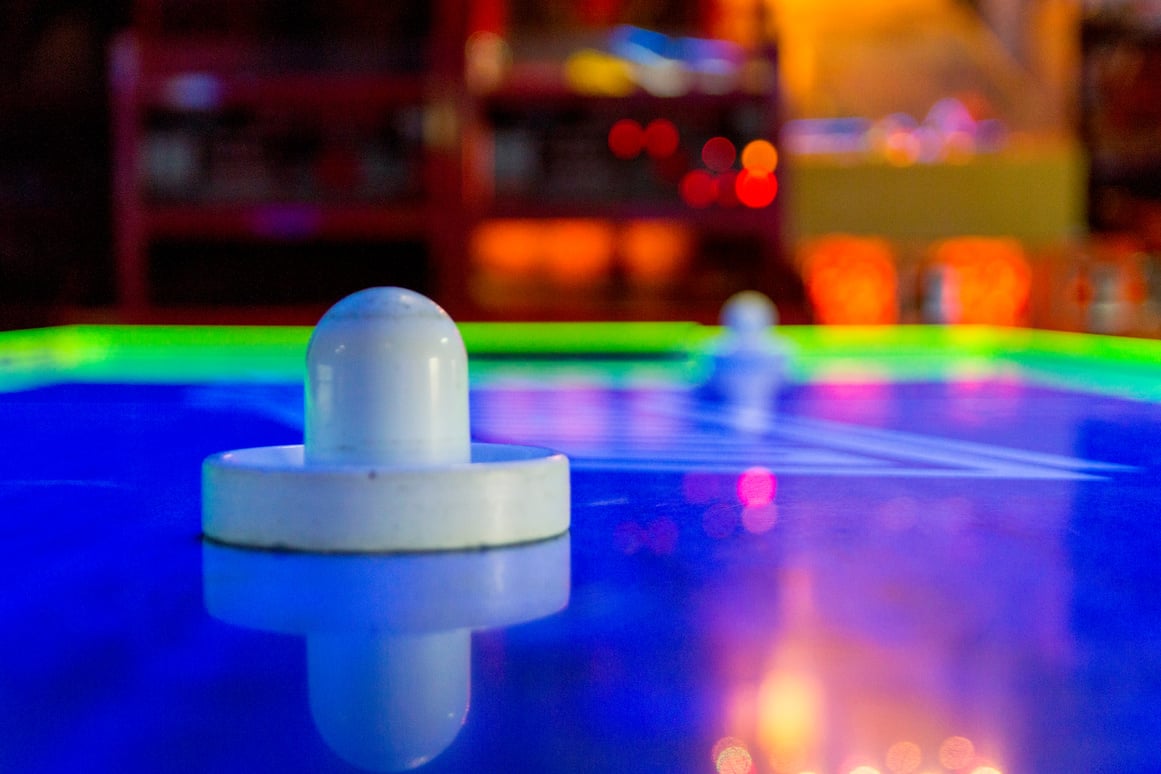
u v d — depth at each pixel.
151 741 0.51
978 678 0.62
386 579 0.86
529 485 1.01
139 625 0.72
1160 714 0.56
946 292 5.68
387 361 1.00
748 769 0.49
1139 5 5.90
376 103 5.07
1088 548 1.00
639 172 5.14
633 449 1.77
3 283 5.52
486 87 5.05
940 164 5.64
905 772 0.48
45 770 0.48
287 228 5.04
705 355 3.01
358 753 0.50
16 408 2.43
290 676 0.61
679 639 0.69
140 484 1.38
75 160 5.68
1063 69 6.07
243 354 4.49
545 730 0.53
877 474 1.50
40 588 0.83
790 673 0.63
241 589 0.82
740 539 1.04
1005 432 2.02
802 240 5.70
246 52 4.97
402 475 0.96
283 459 1.11
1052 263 5.68
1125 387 3.10
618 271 5.47
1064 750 0.51
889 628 0.72
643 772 0.48
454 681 0.61
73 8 5.66
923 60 6.32
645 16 5.85
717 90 5.04
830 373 3.67
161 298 5.23
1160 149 5.88
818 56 6.35
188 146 5.01
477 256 5.41
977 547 1.00
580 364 4.42
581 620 0.74
